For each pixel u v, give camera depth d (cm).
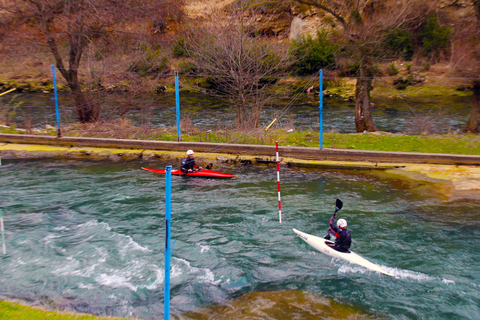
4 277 671
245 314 572
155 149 1572
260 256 773
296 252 789
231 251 792
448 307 608
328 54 3073
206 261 748
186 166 1300
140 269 714
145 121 1964
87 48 1945
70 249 785
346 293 644
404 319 578
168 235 451
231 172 1349
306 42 3119
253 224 918
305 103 2845
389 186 1166
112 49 1969
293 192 1132
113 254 768
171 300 616
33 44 1923
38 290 634
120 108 1950
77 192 1121
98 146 1606
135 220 938
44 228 880
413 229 880
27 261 731
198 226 907
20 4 1827
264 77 1773
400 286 667
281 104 2764
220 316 568
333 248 779
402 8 1880
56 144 1634
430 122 1945
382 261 751
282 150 1457
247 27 1884
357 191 1131
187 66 2958
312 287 662
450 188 1124
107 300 612
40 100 2559
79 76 2011
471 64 1659
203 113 2431
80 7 1795
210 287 658
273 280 686
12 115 2039
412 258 759
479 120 1702
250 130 1664
